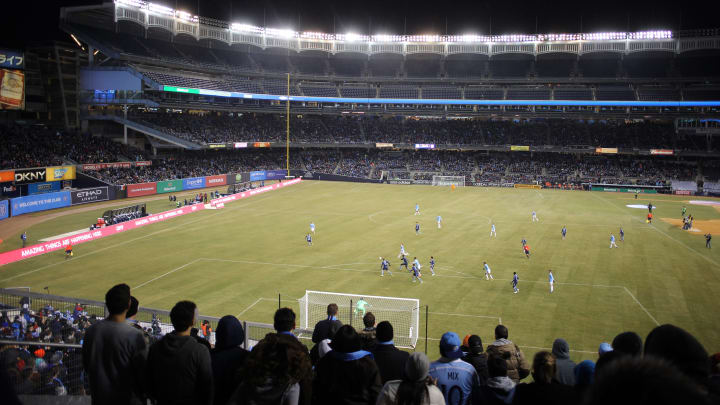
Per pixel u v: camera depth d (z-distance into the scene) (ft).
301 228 210.18
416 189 344.90
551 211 256.73
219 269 148.87
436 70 411.75
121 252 168.35
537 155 402.72
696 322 108.06
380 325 28.53
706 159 364.38
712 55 354.33
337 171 394.73
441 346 27.30
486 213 249.34
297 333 96.68
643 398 6.95
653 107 365.61
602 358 19.99
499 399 24.44
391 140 404.98
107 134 325.83
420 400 19.99
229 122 378.32
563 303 120.57
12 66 251.60
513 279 130.21
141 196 287.07
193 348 21.16
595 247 178.81
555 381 24.98
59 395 33.27
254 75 381.60
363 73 414.00
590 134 386.52
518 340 98.78
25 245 171.22
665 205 281.95
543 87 391.45
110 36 316.19
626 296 125.59
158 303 118.93
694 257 165.07
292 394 19.30
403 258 151.43
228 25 360.07
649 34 351.46
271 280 138.41
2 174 224.74
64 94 300.20
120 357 22.03
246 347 54.29
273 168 388.98
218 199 271.69
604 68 388.37
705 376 12.85
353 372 22.54
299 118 419.54
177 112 359.66
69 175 261.65
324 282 136.98
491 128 408.46
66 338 59.11
